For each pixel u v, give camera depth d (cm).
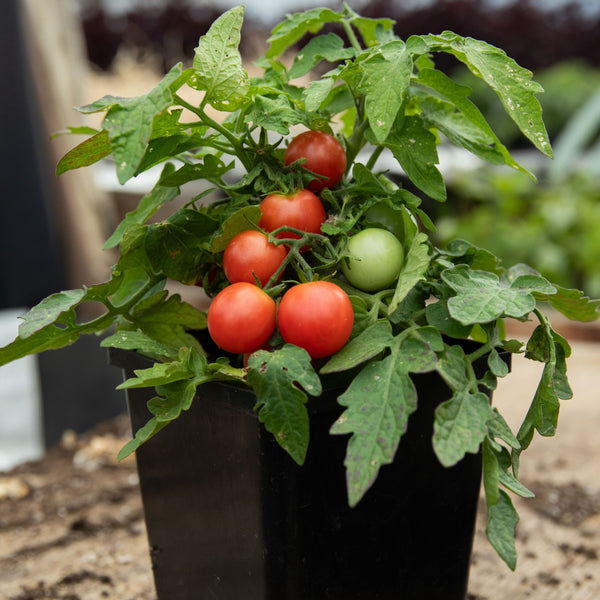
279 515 66
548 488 95
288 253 68
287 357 63
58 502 96
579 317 72
